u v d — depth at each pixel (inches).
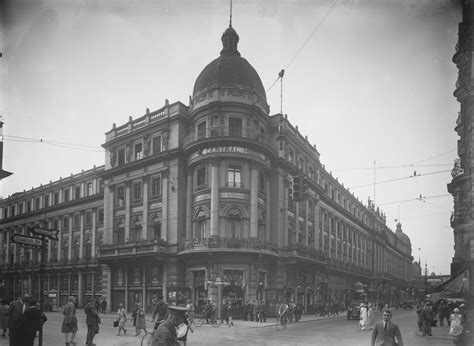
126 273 1770.4
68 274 2203.5
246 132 1589.6
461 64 692.7
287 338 864.3
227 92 1599.4
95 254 2092.8
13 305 621.6
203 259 1509.6
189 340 821.2
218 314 1427.2
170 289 1546.5
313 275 2033.7
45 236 605.9
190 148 1595.7
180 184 1658.5
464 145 805.2
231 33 1738.4
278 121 1776.6
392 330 425.4
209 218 1534.2
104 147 1980.8
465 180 818.8
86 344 670.5
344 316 1847.9
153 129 1779.0
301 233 1961.1
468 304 780.0
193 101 1684.3
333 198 2549.2
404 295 4242.1
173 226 1636.3
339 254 2541.8
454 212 849.5
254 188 1563.7
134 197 1818.4
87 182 2235.5
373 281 3186.5
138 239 1775.3
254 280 1501.0
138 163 1777.8
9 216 2645.2
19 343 504.7
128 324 1235.2
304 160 2059.5
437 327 1205.1
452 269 887.7
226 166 1545.3
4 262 2496.3
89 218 2171.5
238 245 1472.7
